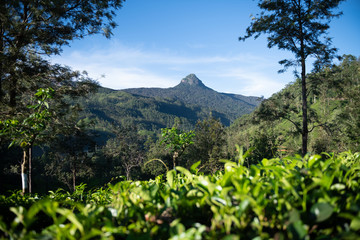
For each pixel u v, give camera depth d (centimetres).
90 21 1340
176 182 152
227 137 8275
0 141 554
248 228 89
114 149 4878
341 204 97
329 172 111
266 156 3634
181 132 562
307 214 91
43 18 1172
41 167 4391
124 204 113
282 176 108
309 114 1599
